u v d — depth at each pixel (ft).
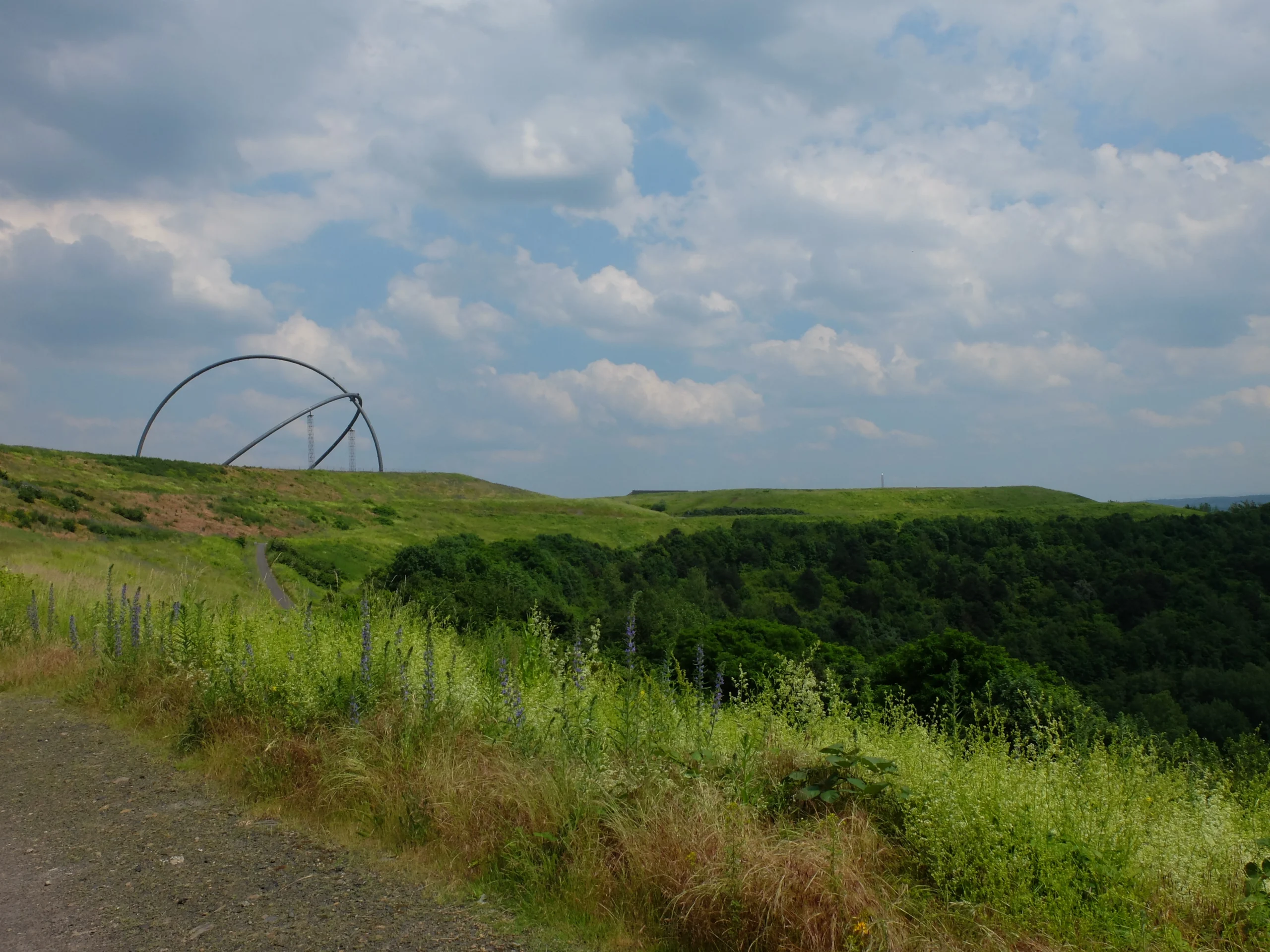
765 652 64.54
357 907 12.34
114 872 13.70
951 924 11.38
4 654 33.22
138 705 24.82
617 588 190.08
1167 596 204.54
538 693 19.38
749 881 11.38
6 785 18.66
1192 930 11.10
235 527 291.58
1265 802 14.42
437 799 15.23
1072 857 11.96
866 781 14.40
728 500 556.51
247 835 15.42
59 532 187.11
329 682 20.31
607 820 13.82
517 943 11.29
